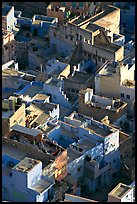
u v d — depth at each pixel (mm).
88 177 174875
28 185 161125
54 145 171250
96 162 173375
